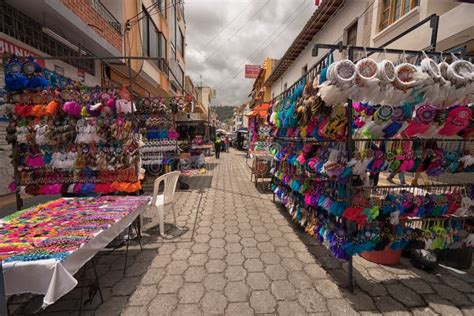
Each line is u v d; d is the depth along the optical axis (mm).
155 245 3094
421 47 4426
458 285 2268
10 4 4051
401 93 1938
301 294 2123
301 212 3336
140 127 5871
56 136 3209
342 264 2633
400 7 5254
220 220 4047
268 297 2080
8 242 1716
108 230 2049
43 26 4758
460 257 2531
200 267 2566
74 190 3355
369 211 2145
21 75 3039
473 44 3959
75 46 5277
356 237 2205
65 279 1441
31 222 2135
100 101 3277
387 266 2584
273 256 2812
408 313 1897
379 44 5699
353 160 2080
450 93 2016
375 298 2072
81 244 1693
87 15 5215
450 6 4285
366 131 2184
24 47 4367
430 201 2332
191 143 8906
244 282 2297
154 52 10352
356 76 1810
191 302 2014
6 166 4273
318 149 2820
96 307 1958
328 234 2494
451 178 4047
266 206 4918
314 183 2938
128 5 7547
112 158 3322
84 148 3332
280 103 3906
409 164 2191
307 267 2574
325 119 2299
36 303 2006
